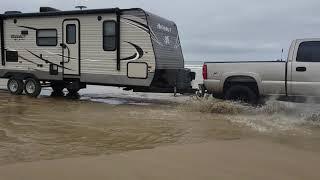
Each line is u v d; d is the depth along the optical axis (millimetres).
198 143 8039
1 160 6754
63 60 15766
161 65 14602
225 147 7684
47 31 16047
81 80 15500
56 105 13836
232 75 12156
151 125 9961
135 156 7027
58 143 8023
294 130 9320
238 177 5934
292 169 6328
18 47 16812
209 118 10984
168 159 6840
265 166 6473
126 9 14352
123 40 14547
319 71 11180
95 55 15109
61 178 5848
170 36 15586
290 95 11602
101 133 9000
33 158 6895
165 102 15203
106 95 17797
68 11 15391
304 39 11438
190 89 14734
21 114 11602
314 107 11578
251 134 8875
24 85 16875
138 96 17516
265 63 11773
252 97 12055
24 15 16453
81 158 6898
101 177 5906
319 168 6391
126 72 14594
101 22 14859
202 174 6051
